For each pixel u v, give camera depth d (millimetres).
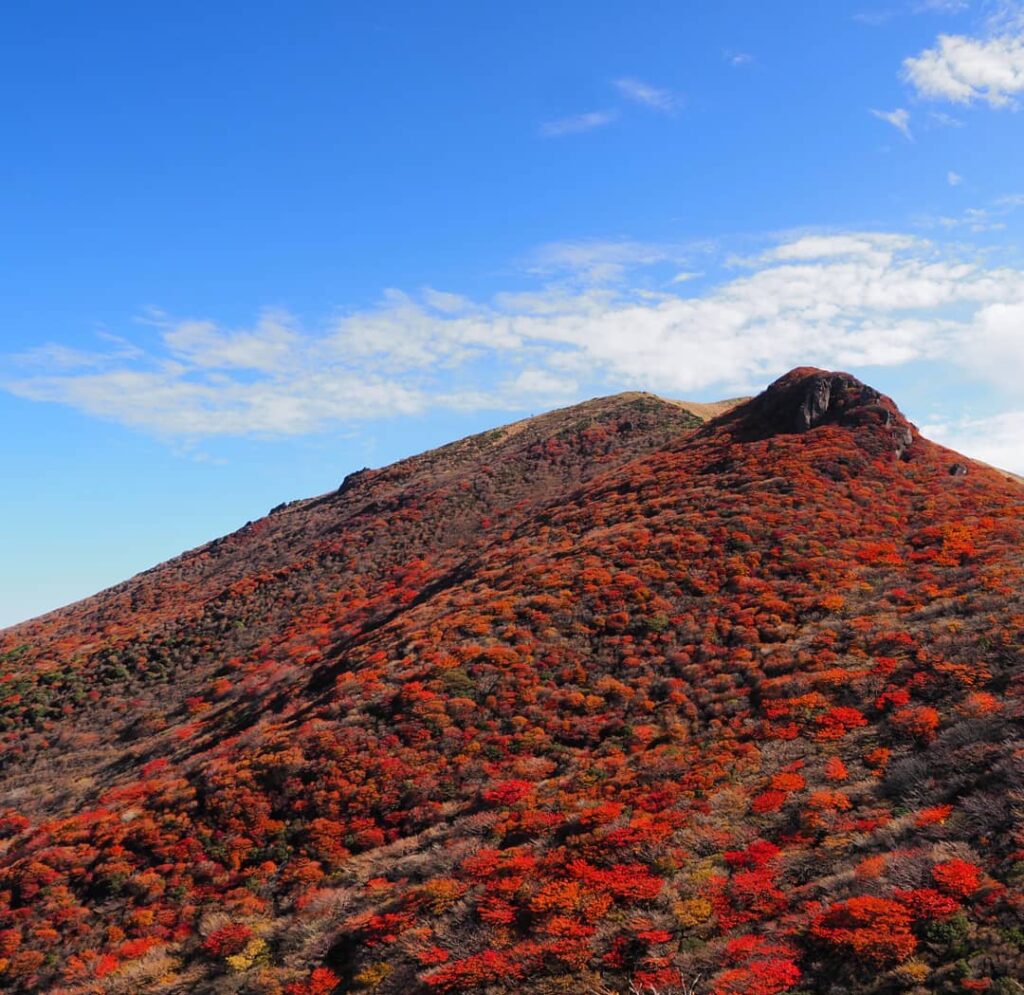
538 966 14742
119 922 21109
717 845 17344
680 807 19438
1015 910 11961
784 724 22422
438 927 16734
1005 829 14180
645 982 13273
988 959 11195
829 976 12180
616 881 16547
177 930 20281
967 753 17516
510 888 17281
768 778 19766
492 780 23406
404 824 22766
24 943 20953
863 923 12680
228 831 23906
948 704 20688
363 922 17766
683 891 15789
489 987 14508
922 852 14320
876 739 20250
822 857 15758
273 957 17984
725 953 13484
